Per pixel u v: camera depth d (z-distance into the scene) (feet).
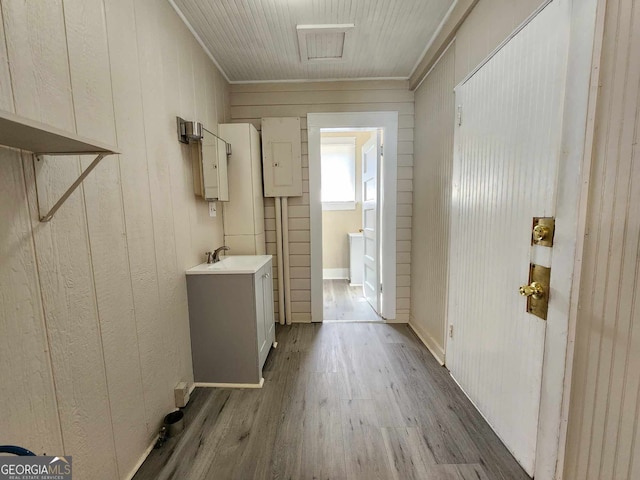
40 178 3.01
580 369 3.39
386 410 5.68
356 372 7.06
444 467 4.42
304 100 9.41
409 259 9.96
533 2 3.98
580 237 3.33
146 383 4.75
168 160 5.50
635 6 2.67
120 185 4.16
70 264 3.33
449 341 6.94
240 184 8.46
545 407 3.89
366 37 7.06
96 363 3.70
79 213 3.46
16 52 2.73
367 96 9.40
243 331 6.40
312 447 4.82
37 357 2.95
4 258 2.67
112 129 4.00
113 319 4.00
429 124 8.11
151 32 4.97
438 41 6.89
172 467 4.47
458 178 6.31
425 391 6.27
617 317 2.93
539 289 3.92
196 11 5.98
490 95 5.06
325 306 11.91
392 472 4.35
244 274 6.26
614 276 2.96
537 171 3.98
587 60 3.15
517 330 4.45
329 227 15.97
